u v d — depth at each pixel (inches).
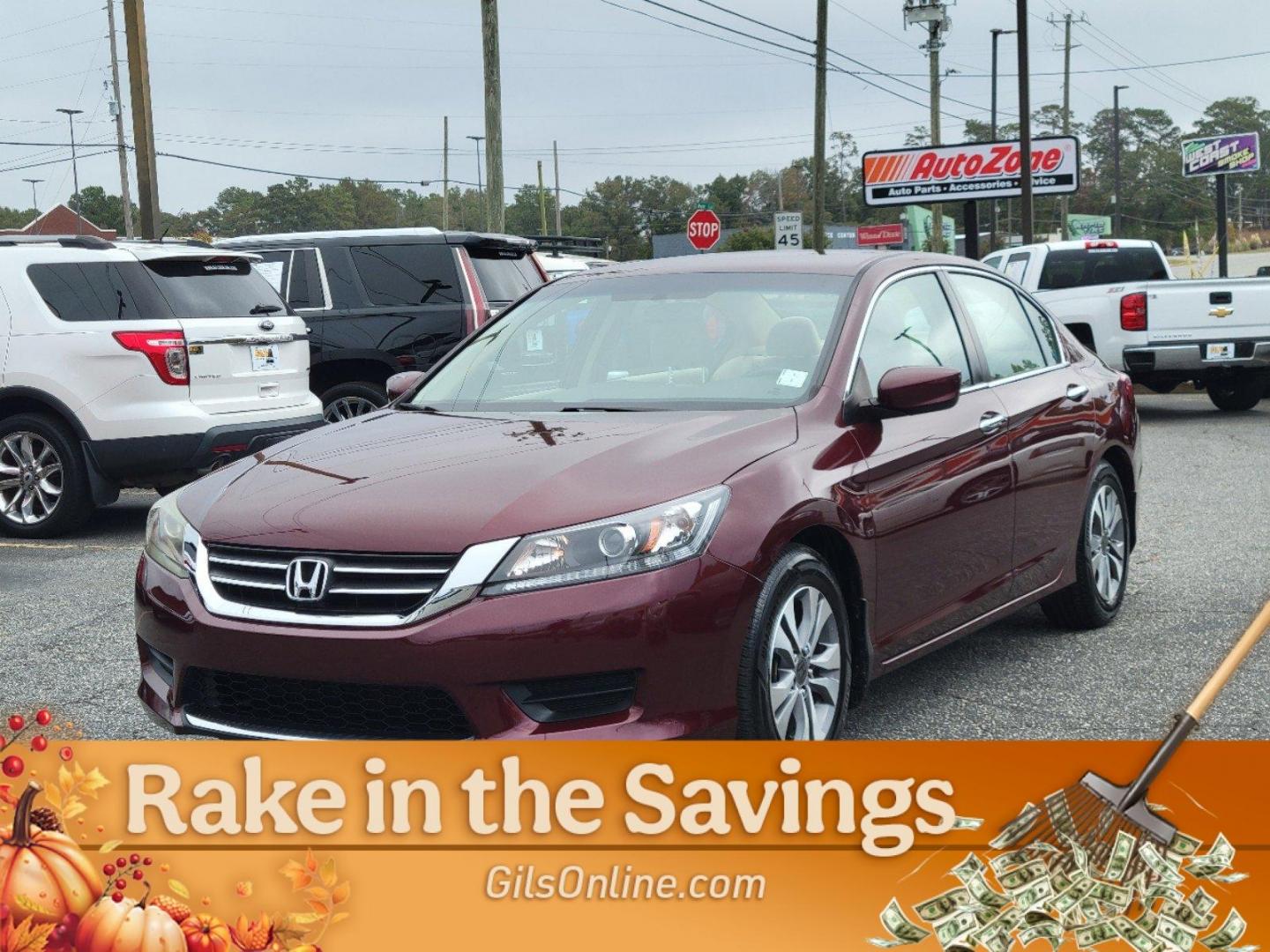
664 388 187.0
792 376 182.5
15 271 359.3
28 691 213.9
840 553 169.6
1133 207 5044.3
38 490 361.4
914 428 188.4
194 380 355.6
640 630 140.6
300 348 386.3
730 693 146.9
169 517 165.9
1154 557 306.8
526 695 140.2
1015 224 4375.0
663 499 147.4
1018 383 223.1
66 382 351.6
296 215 5565.9
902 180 1273.4
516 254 499.8
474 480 153.6
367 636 141.0
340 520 149.6
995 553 206.2
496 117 853.8
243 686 151.9
